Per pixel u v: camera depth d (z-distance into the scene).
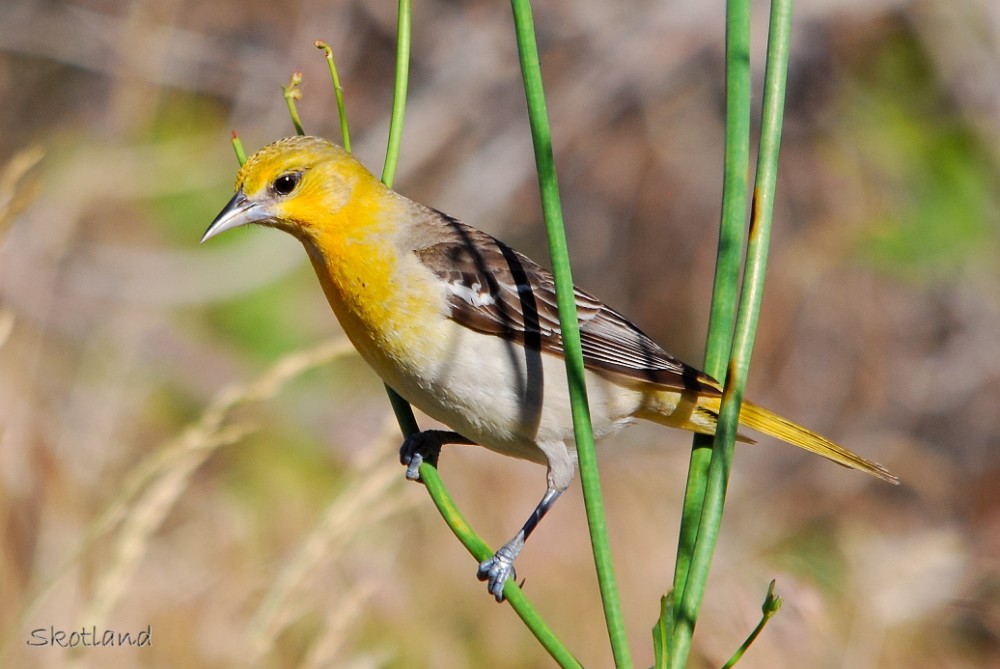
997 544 13.06
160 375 14.07
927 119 16.09
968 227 15.66
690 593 4.84
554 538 11.22
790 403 16.28
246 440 12.34
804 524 14.23
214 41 16.61
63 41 16.22
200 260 15.12
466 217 17.14
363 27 17.23
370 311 6.80
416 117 17.25
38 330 13.45
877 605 10.36
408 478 7.04
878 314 16.27
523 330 6.91
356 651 9.93
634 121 17.23
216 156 16.02
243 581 10.49
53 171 15.09
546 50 17.33
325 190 6.80
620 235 17.27
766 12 16.52
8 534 9.66
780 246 16.34
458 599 10.81
